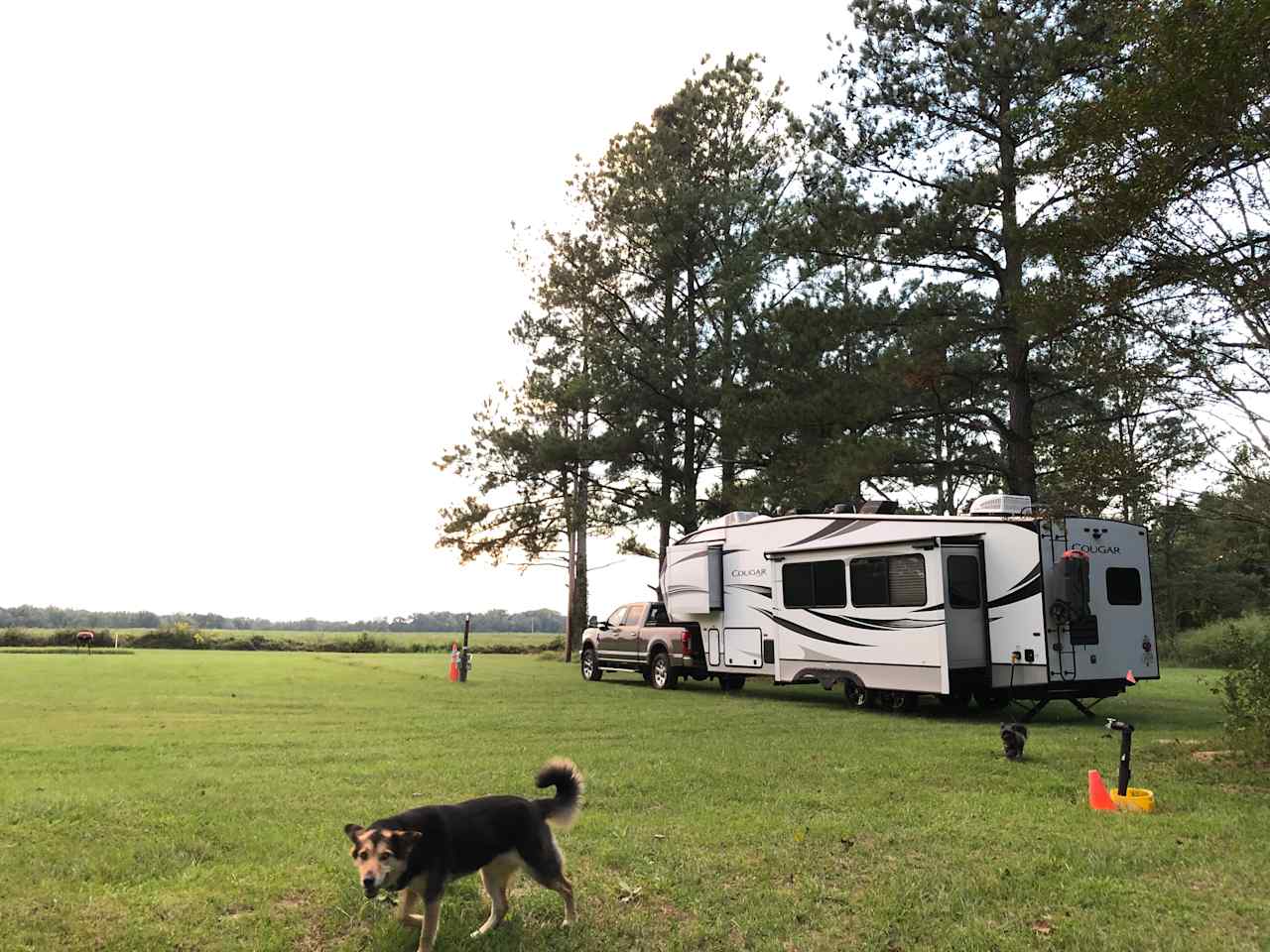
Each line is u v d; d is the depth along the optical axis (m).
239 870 5.76
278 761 9.91
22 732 11.94
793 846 6.49
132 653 37.00
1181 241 10.41
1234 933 4.87
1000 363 24.17
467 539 32.28
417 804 7.67
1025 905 5.32
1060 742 11.77
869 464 21.20
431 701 16.66
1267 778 9.10
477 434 32.25
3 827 6.62
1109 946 4.70
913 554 15.29
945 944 4.78
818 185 22.88
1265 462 10.35
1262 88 9.16
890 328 23.12
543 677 23.73
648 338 30.41
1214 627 34.53
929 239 20.72
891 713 15.55
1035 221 18.97
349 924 4.97
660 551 30.86
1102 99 10.34
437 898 4.48
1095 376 11.91
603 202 31.48
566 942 4.77
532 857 4.89
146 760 9.84
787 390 24.50
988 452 25.77
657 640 20.98
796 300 23.97
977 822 7.23
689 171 30.55
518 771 9.35
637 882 5.71
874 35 21.69
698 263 30.86
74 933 4.67
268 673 23.12
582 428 31.39
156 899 5.17
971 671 14.88
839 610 16.70
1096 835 6.84
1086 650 14.53
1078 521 14.73
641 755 10.49
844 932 4.94
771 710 15.81
